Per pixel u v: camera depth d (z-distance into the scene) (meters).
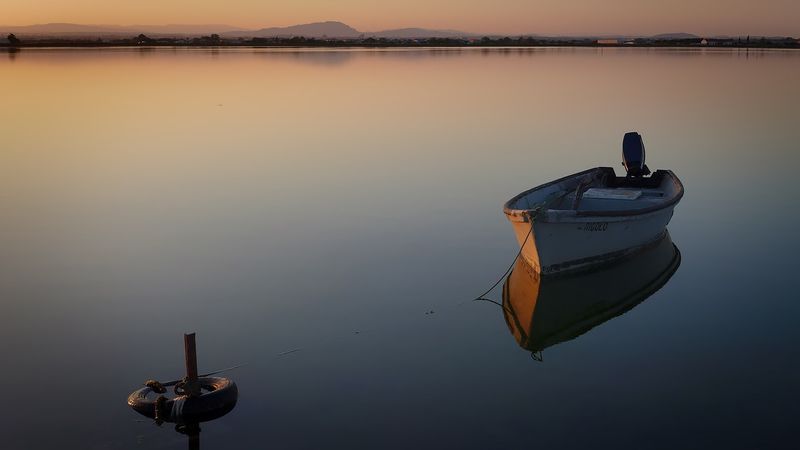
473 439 9.20
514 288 13.84
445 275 14.52
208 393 9.72
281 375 10.76
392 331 12.14
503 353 11.44
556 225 13.27
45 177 22.84
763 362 10.95
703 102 41.50
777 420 9.41
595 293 14.10
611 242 14.20
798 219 18.20
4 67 71.75
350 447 9.04
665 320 12.57
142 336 11.88
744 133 30.59
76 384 10.46
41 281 14.15
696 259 15.51
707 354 11.27
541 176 23.03
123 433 9.34
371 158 25.80
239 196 20.47
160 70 69.25
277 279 14.27
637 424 9.44
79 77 59.50
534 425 9.46
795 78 57.59
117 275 14.44
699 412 9.66
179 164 24.83
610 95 45.69
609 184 17.98
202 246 16.14
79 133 31.25
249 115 36.88
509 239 16.70
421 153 26.72
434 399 10.13
